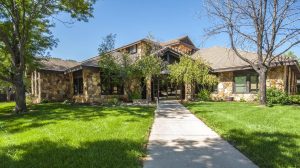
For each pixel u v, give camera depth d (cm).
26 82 2875
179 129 900
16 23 1521
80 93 2378
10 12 1541
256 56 2148
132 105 1850
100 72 2203
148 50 2117
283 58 1919
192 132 844
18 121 1117
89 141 709
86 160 546
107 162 532
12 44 1627
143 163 535
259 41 1655
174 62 2244
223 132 818
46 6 1608
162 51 2202
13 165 523
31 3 1594
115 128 895
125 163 527
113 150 617
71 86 2570
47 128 912
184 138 757
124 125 955
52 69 2478
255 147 627
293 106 1577
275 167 493
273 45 1619
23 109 1573
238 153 594
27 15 1633
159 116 1234
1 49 1694
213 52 2730
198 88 2434
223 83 2320
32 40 1784
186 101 2142
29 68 1977
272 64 1855
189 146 664
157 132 849
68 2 1616
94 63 2109
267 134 764
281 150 597
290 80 1998
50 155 586
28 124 1016
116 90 2305
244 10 1666
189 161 543
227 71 2233
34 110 1611
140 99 2116
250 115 1177
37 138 755
